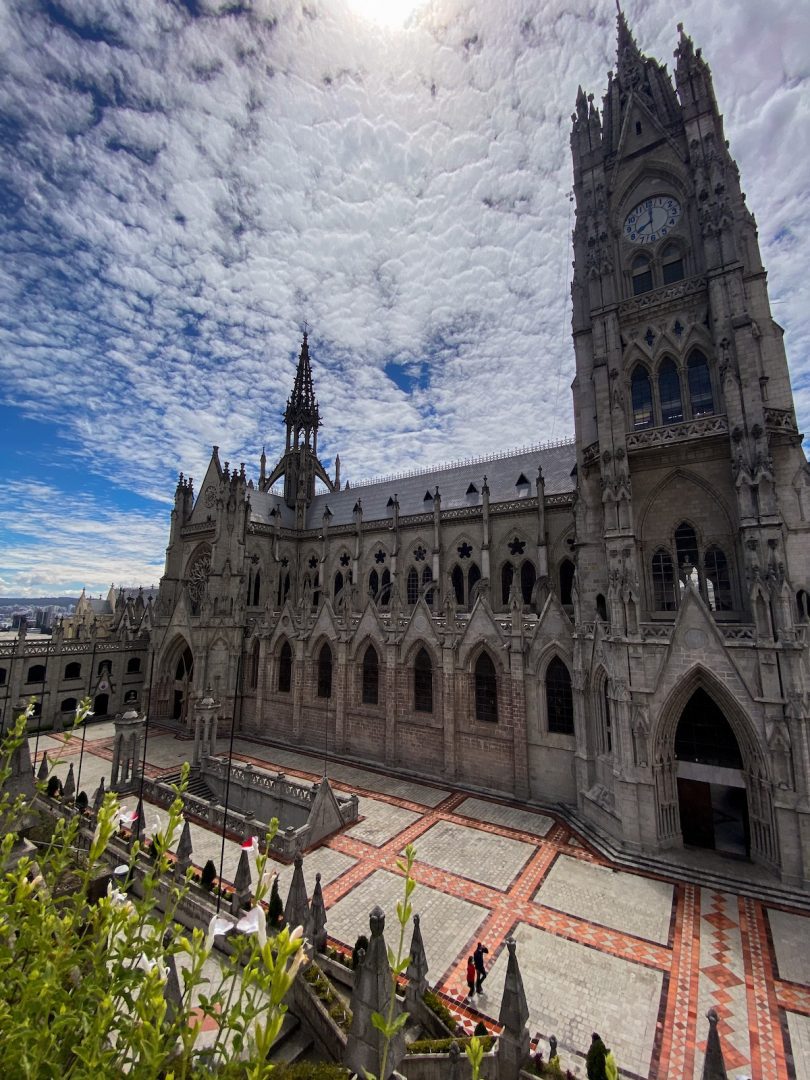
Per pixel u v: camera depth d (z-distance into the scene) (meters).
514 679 39.59
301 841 30.92
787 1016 18.69
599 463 38.47
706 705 31.69
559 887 26.98
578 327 42.94
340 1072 13.91
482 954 19.80
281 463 88.44
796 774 26.95
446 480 69.06
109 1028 5.50
